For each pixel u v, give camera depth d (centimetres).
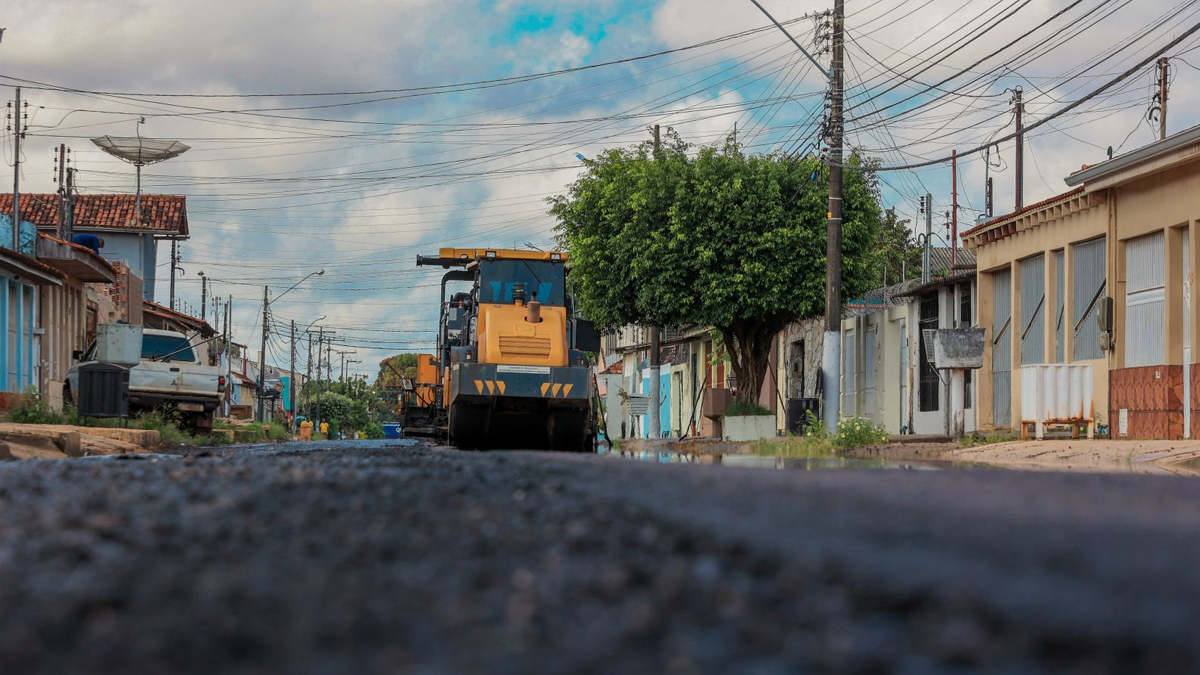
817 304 2789
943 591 282
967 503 515
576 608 274
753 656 223
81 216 5569
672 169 2809
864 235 2794
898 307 3284
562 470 739
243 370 8850
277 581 318
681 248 2775
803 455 1608
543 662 217
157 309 5088
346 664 214
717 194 2731
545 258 2180
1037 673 207
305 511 500
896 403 3322
